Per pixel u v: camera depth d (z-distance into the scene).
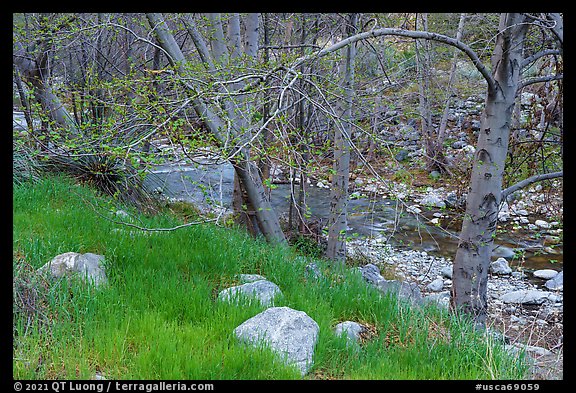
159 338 4.43
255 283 6.03
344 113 8.86
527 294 10.59
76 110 9.16
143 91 5.82
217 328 4.89
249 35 9.59
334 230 10.31
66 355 4.20
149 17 8.16
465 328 5.77
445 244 14.06
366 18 10.52
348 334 5.35
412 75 11.25
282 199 15.27
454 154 16.77
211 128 7.16
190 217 9.98
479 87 18.36
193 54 11.39
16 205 7.62
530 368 5.45
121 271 5.95
